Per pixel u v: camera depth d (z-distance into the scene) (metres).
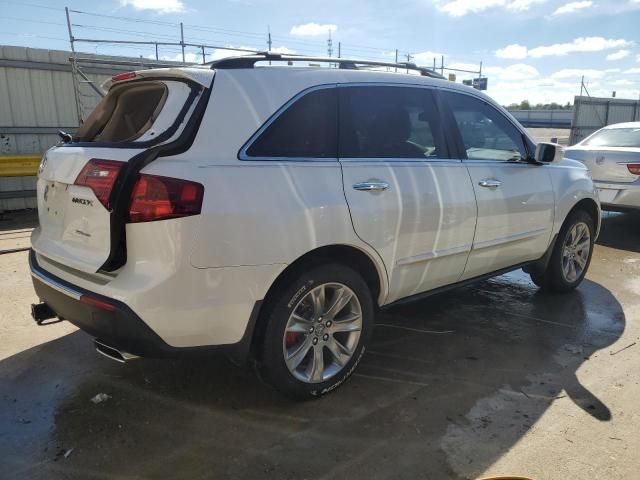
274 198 2.67
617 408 3.03
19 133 9.57
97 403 3.03
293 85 2.95
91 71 10.33
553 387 3.27
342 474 2.46
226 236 2.51
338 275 3.00
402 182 3.24
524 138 4.35
